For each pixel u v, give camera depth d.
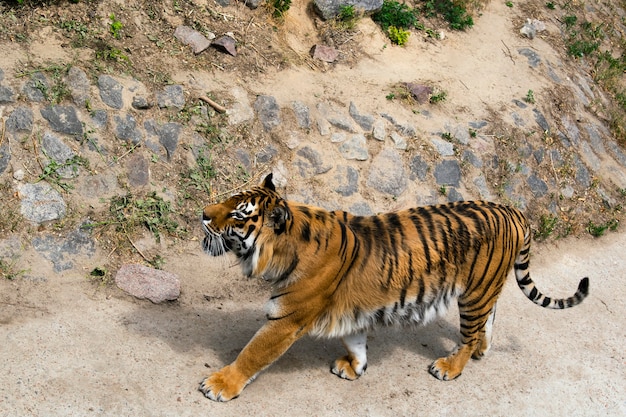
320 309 4.86
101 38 7.18
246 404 4.85
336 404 5.07
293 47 8.72
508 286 7.29
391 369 5.63
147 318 5.53
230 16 8.38
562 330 6.71
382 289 4.95
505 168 8.62
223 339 5.52
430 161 8.16
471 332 5.50
